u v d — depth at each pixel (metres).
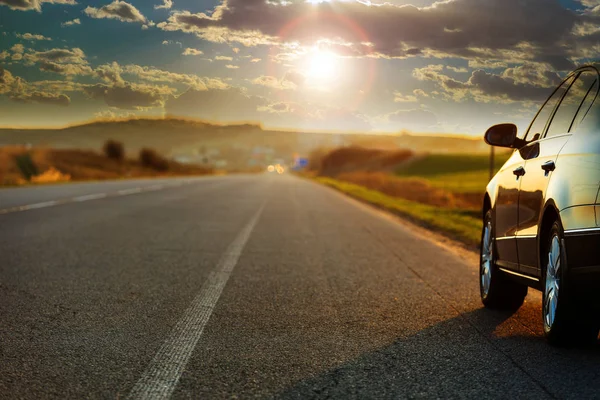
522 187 5.86
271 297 7.05
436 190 42.06
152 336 5.30
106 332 5.39
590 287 4.45
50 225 13.91
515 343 5.19
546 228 5.19
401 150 108.94
